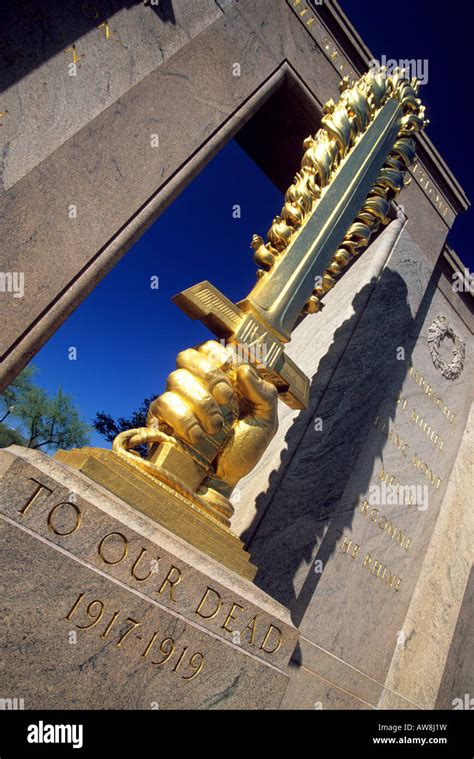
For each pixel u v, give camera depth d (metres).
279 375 4.12
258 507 5.07
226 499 3.62
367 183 5.23
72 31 4.05
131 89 4.32
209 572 3.00
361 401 5.44
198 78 4.82
